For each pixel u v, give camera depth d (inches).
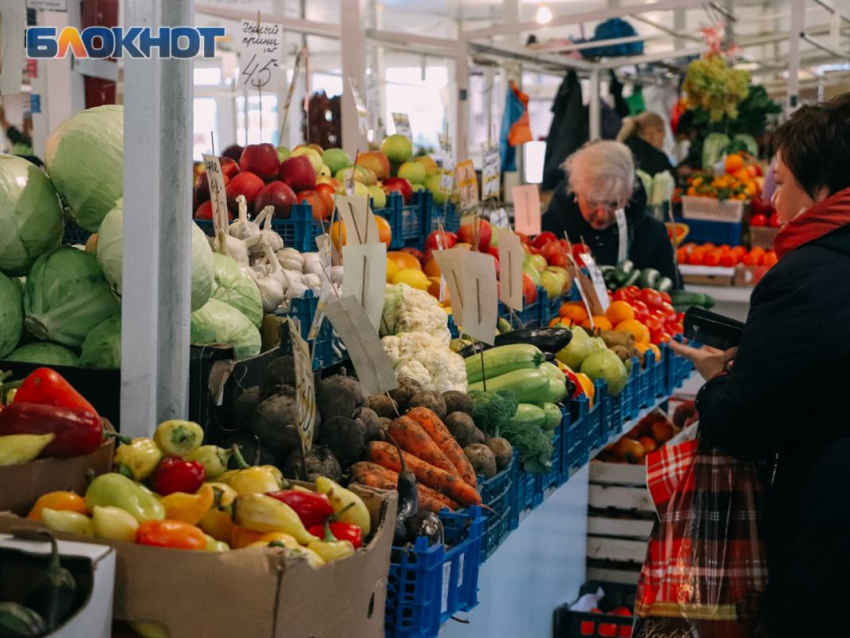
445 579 73.4
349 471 79.8
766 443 87.9
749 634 96.0
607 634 131.7
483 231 150.9
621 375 139.0
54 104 179.9
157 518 58.6
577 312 163.8
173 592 53.5
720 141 302.0
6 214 82.8
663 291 196.1
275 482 64.8
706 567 96.7
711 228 282.7
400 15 435.5
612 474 163.6
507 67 323.0
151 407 73.5
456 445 87.7
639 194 210.2
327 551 57.6
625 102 325.4
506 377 113.6
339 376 84.2
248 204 124.6
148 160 71.1
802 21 246.7
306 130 178.5
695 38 312.8
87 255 85.4
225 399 78.7
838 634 84.8
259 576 52.4
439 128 502.3
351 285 89.4
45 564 50.9
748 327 88.0
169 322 74.6
